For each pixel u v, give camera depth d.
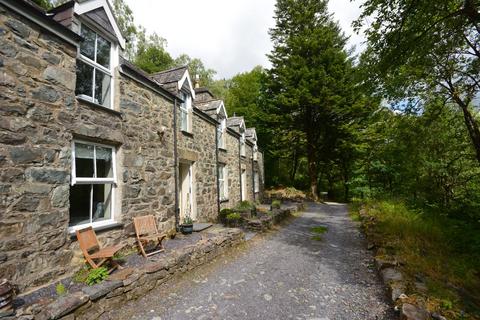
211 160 10.73
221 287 4.47
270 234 8.95
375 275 4.98
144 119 6.38
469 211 9.62
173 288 4.37
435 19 5.77
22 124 3.57
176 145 7.72
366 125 19.97
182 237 6.92
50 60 4.02
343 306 3.77
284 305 3.82
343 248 7.13
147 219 6.00
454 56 8.38
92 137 4.79
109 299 3.49
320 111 20.72
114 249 4.30
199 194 9.54
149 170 6.47
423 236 6.78
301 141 24.08
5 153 3.35
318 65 20.52
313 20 22.14
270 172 27.86
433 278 4.12
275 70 22.16
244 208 11.13
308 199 22.14
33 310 2.79
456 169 11.99
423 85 9.66
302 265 5.66
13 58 3.52
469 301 3.34
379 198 14.66
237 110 28.95
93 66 5.12
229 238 6.86
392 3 5.82
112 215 5.42
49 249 3.80
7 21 3.47
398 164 14.48
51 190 3.90
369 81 7.33
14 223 3.39
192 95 9.12
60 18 4.60
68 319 2.93
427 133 10.67
